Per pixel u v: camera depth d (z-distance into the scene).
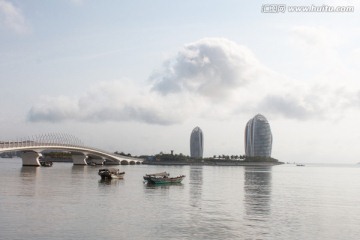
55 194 71.44
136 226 44.06
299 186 112.62
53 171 160.88
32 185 88.31
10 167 194.25
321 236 42.69
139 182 109.06
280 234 42.53
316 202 71.44
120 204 60.56
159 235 40.31
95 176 130.88
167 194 77.44
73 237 38.62
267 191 91.06
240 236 40.88
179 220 48.16
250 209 59.25
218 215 52.66
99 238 38.53
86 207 56.34
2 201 60.31
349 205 68.19
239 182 122.81
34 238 37.94
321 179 162.50
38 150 186.88
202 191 86.25
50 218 47.22
